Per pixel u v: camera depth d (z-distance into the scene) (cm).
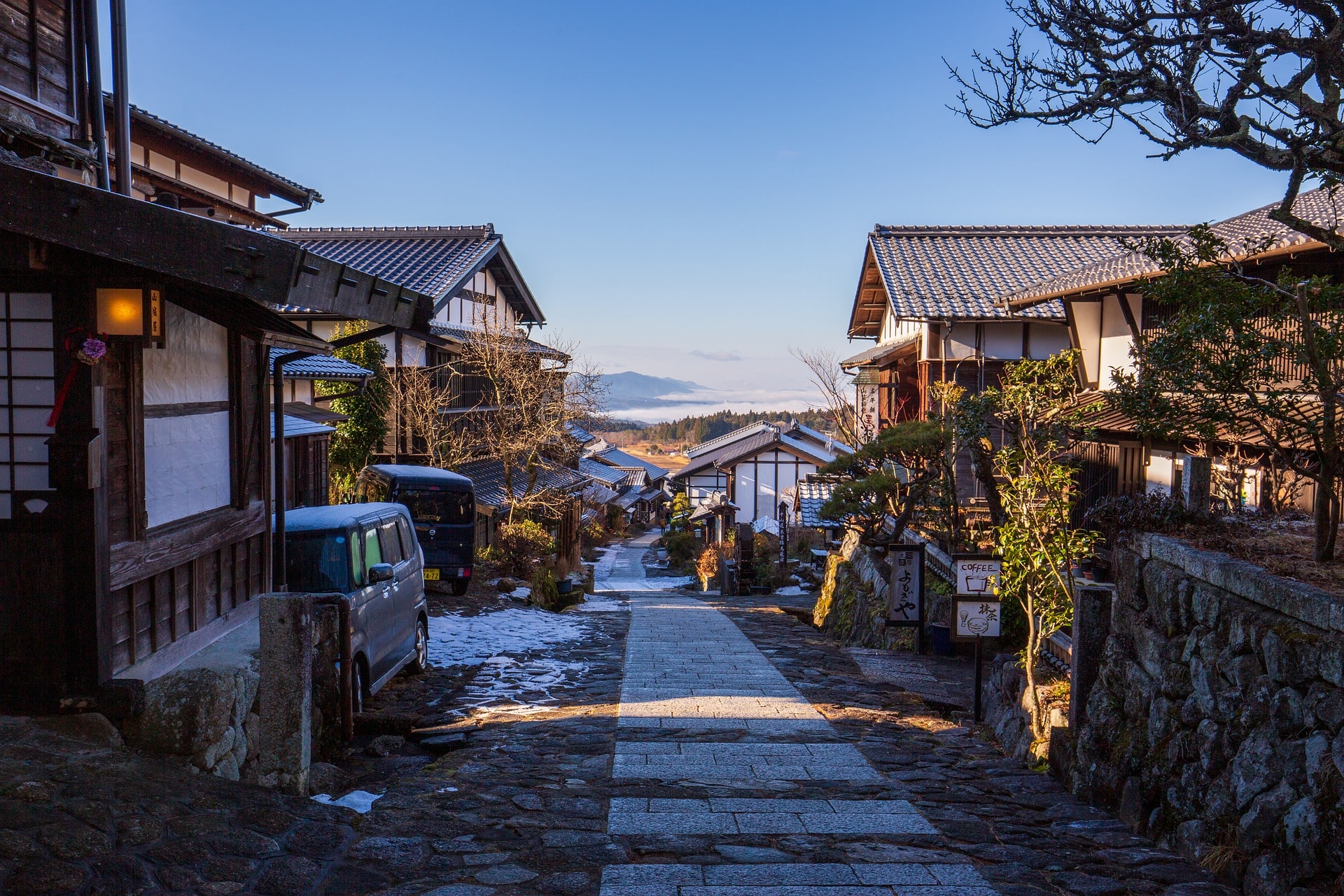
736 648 1324
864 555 1731
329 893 419
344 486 2223
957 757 746
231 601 753
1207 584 533
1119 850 502
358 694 813
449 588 1806
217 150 1587
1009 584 813
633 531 6469
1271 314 558
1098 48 593
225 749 574
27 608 548
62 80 694
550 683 1027
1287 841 407
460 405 2844
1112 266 1623
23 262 528
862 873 455
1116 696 626
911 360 2528
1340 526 661
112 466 585
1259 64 557
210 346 731
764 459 4444
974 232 2744
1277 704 436
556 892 426
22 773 479
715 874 452
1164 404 579
